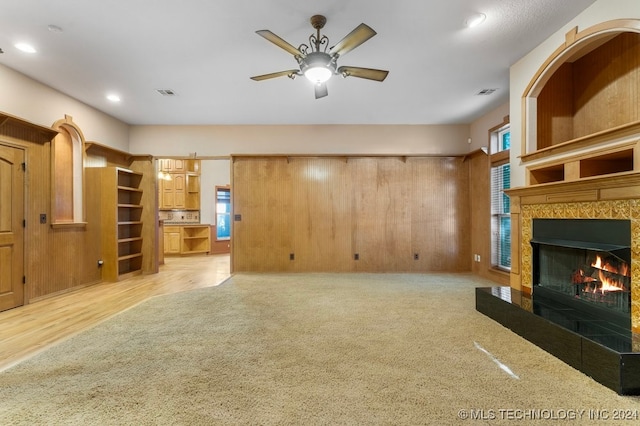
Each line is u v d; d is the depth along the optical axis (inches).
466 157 231.0
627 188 86.0
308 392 71.5
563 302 109.0
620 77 106.7
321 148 233.5
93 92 170.6
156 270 233.6
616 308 91.4
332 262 232.4
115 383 75.7
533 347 95.7
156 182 234.8
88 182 193.2
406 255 232.2
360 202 232.5
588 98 120.3
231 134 234.2
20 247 146.0
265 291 171.8
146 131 232.4
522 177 133.1
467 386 73.7
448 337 103.9
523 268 130.8
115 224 199.3
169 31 114.3
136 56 132.4
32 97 153.1
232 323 119.5
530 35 117.6
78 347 97.1
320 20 107.0
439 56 133.4
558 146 110.0
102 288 183.3
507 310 112.0
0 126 136.9
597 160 103.3
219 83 160.1
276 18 107.2
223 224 397.4
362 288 178.2
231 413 63.8
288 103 189.3
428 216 232.4
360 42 95.3
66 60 135.4
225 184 385.7
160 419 62.0
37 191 155.2
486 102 188.9
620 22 91.2
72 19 106.7
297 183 233.1
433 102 188.4
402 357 89.2
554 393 70.5
